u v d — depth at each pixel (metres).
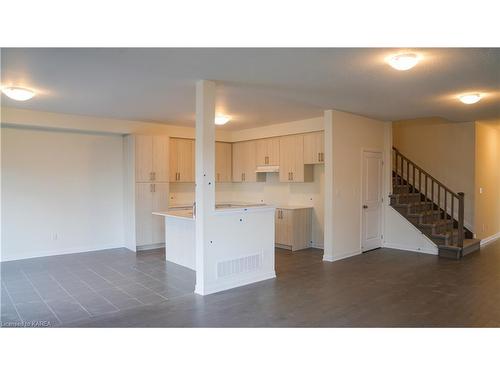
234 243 4.45
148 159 6.82
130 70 3.69
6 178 5.86
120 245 7.10
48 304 3.83
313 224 7.16
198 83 4.12
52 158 6.30
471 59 3.36
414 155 7.97
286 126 7.06
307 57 3.32
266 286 4.50
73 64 3.49
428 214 6.88
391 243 7.08
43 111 5.83
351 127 6.24
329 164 5.86
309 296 4.11
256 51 3.16
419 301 3.95
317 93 4.70
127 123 6.76
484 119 6.85
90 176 6.71
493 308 3.74
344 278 4.87
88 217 6.71
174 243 5.77
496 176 8.30
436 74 3.83
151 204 6.87
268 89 4.49
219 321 3.37
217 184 8.59
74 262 5.80
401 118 6.70
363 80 4.07
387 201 7.13
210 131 4.16
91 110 5.78
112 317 3.46
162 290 4.33
